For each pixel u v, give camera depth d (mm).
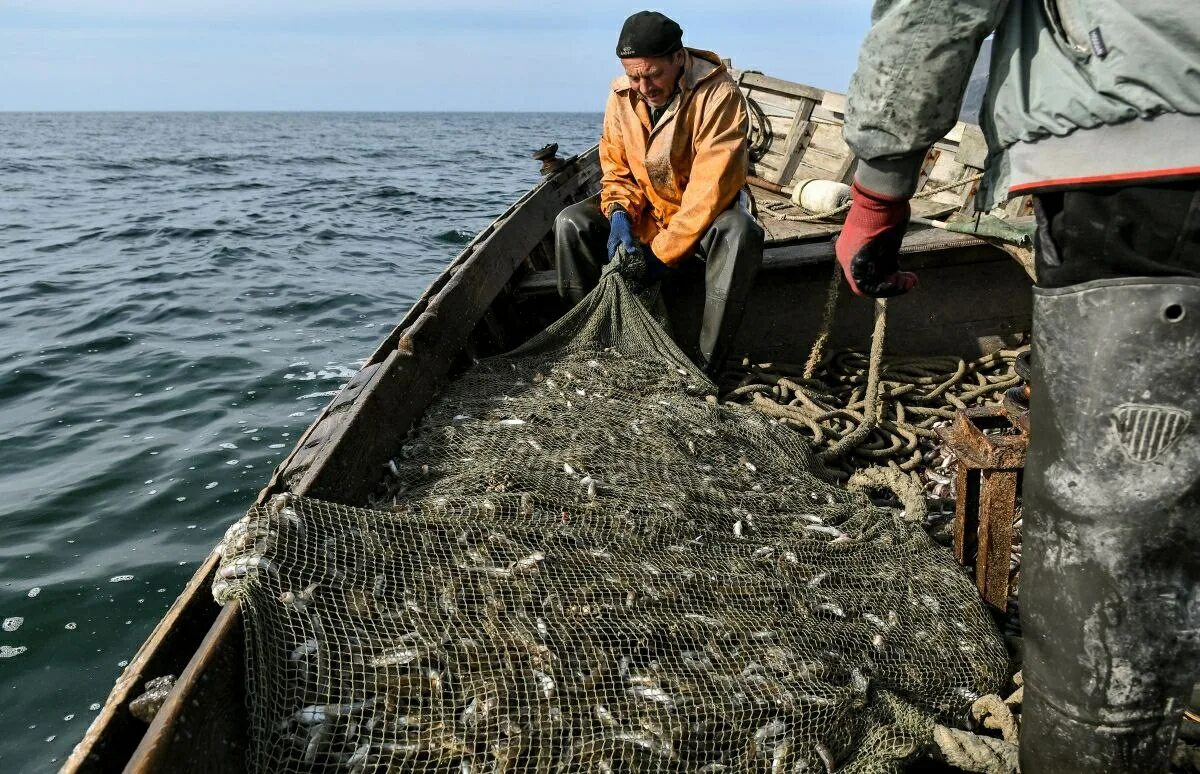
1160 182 1520
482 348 5445
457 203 29359
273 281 15266
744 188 5789
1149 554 1653
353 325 12391
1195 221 1509
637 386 4602
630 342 5020
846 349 5758
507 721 2207
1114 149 1562
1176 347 1552
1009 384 5305
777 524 3383
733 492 3596
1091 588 1705
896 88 1767
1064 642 1770
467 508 3045
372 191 32531
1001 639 2881
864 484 4270
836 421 4961
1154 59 1460
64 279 15062
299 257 17906
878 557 3250
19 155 50688
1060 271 1679
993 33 1813
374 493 3492
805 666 2490
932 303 5680
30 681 4922
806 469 4102
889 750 2361
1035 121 1674
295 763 2094
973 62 1735
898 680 2637
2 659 5086
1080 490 1683
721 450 3969
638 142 5242
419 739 2160
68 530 6473
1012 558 3531
